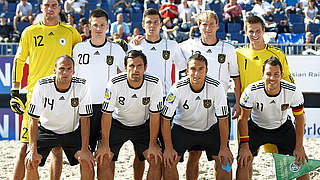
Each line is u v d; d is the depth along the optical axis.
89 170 6.40
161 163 6.68
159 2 18.95
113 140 6.66
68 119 6.39
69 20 15.23
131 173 8.80
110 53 6.99
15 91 7.07
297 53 12.70
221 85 6.50
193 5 17.86
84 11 18.47
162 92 6.47
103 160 6.44
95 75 6.93
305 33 16.95
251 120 6.99
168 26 15.97
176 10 17.14
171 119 7.07
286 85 6.55
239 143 6.80
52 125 6.44
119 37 14.80
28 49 7.11
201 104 6.48
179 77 11.19
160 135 6.76
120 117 6.64
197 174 7.53
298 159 6.64
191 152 7.37
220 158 6.47
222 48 7.04
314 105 12.08
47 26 7.10
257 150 7.03
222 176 6.55
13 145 11.29
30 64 7.05
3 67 11.70
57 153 7.39
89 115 6.36
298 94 6.58
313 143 11.51
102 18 6.92
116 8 18.48
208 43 7.07
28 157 6.27
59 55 7.00
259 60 7.06
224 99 6.48
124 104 6.42
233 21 17.34
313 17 18.55
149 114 6.67
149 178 6.56
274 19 17.56
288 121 7.03
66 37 7.11
